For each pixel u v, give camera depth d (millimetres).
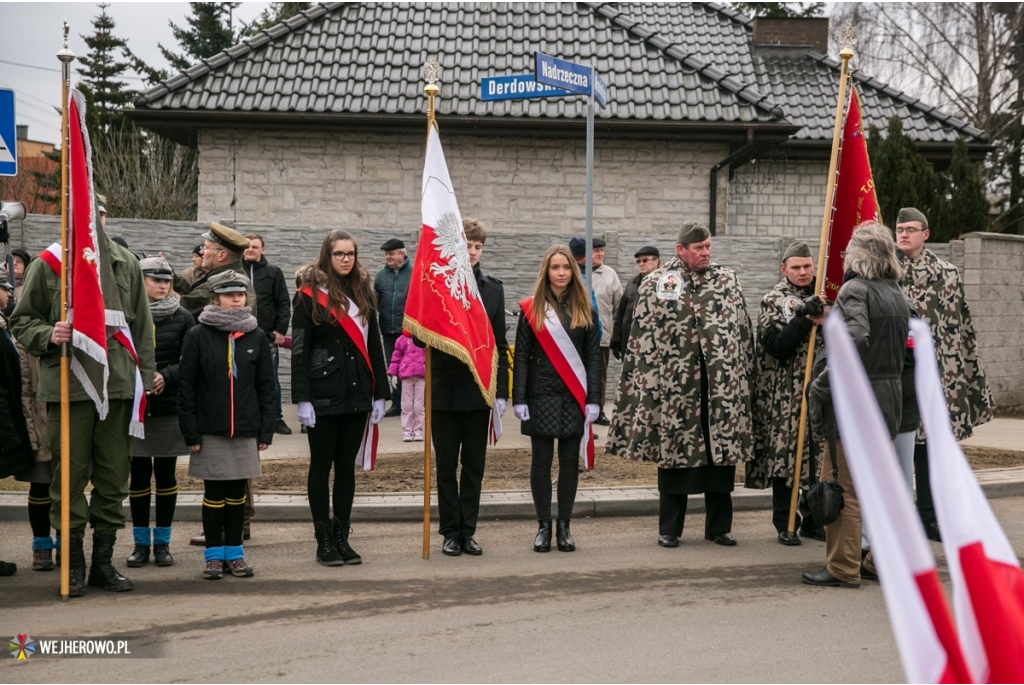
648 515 7906
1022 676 1278
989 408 7426
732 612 5219
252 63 15984
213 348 5863
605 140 15945
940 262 7355
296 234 12828
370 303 6375
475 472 6609
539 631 4871
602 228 16047
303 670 4309
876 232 5555
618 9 19891
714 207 15984
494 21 17078
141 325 5879
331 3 17047
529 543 6922
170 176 29453
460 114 15203
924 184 15727
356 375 6238
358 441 6367
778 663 4410
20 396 5898
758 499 8211
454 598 5484
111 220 12461
